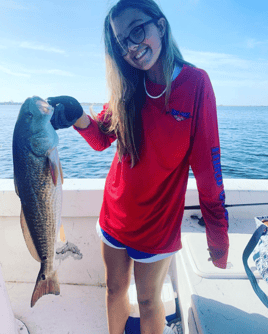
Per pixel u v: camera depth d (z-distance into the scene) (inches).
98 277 91.4
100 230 56.9
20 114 43.4
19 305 83.9
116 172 52.8
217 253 50.8
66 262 90.4
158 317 56.7
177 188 49.0
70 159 537.0
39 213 46.4
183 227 85.4
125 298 60.7
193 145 45.3
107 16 45.3
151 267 51.9
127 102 46.6
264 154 621.0
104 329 77.1
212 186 45.9
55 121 45.9
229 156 599.5
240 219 89.7
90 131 53.5
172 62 43.9
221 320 53.1
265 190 87.2
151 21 42.0
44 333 75.4
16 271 91.4
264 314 54.6
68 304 85.1
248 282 63.2
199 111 43.2
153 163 46.0
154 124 44.9
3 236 88.6
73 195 83.7
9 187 85.9
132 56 43.7
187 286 65.0
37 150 43.7
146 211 48.6
